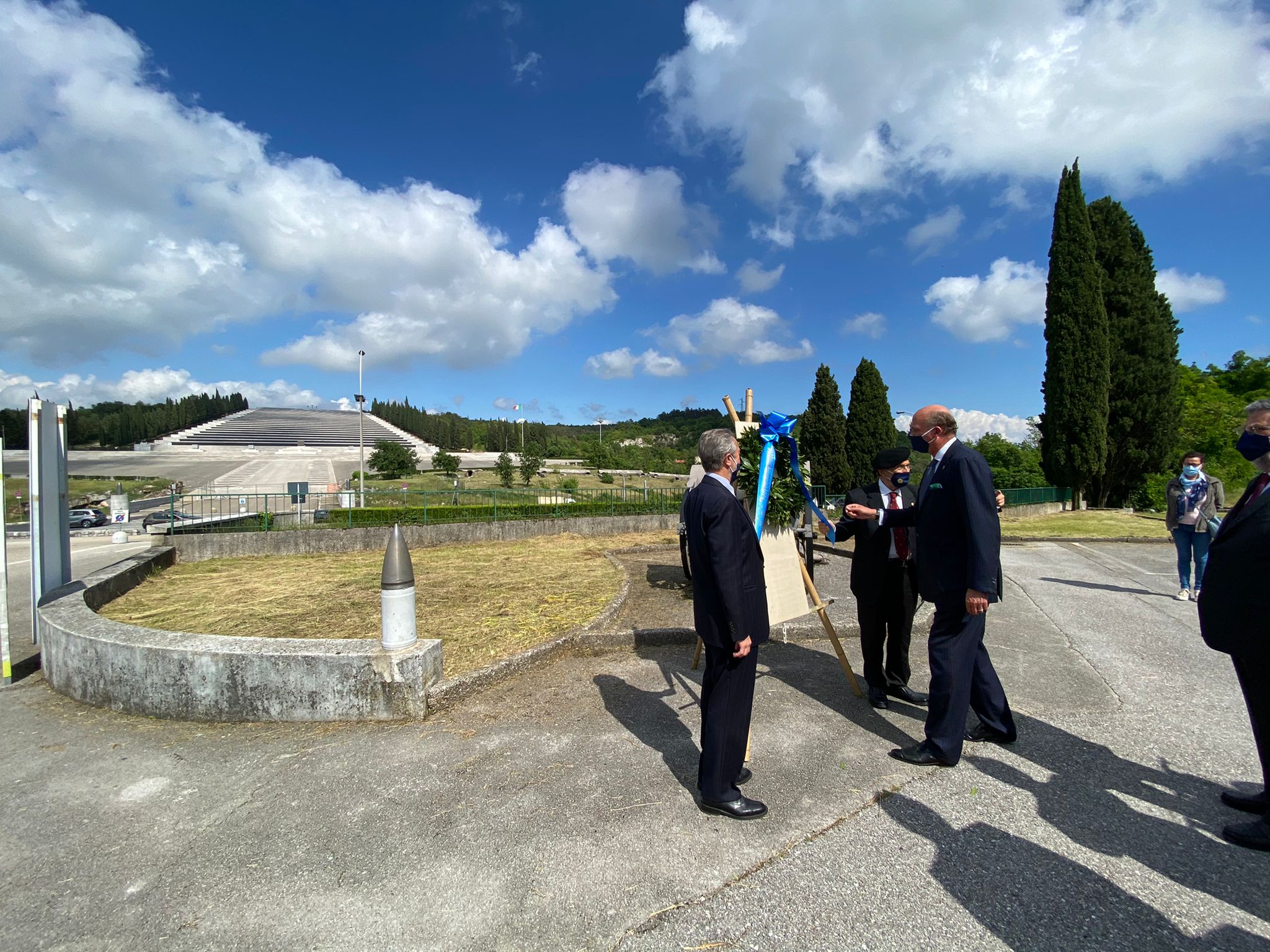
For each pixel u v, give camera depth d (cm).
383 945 206
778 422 398
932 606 646
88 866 250
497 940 207
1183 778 312
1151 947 201
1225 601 284
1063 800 291
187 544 1102
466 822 276
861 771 321
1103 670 478
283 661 383
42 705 423
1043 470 2156
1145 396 2062
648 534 1480
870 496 435
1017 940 204
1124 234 2102
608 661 500
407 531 1262
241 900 229
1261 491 291
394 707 384
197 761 338
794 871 240
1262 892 228
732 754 277
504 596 717
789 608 428
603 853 253
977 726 376
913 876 237
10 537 1917
